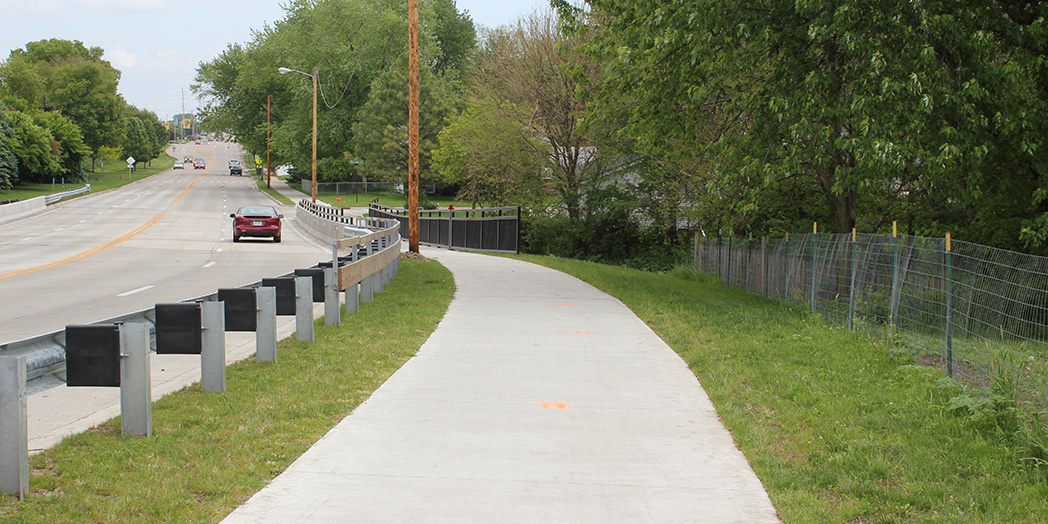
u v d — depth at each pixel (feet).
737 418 21.52
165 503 14.88
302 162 273.95
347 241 39.68
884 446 18.84
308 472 17.16
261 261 80.02
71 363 18.95
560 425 21.17
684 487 16.49
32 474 16.38
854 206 59.77
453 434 20.21
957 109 42.04
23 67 342.23
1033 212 49.42
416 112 84.43
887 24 41.22
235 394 23.57
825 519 14.52
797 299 47.93
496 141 114.83
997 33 44.09
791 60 46.85
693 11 43.57
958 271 27.91
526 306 46.75
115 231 126.21
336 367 27.91
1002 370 22.68
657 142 57.52
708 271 80.84
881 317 34.58
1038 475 16.65
